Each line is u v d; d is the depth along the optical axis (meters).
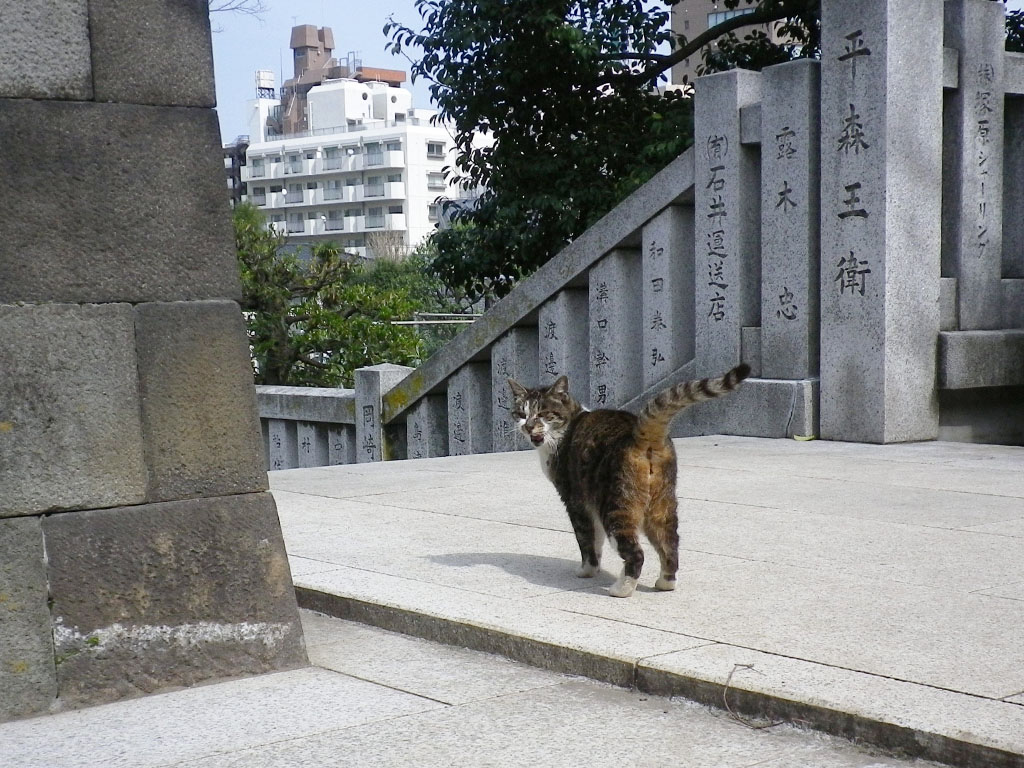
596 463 3.66
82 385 3.22
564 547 4.09
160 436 3.29
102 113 3.25
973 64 5.93
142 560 3.26
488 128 8.32
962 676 3.06
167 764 2.82
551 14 7.46
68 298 3.22
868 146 5.72
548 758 2.78
